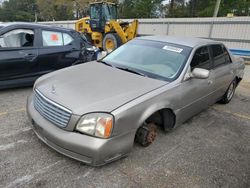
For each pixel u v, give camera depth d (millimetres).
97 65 3828
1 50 4754
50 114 2744
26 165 2797
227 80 5012
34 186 2512
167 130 3600
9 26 4930
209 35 17672
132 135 2758
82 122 2527
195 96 3812
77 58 5949
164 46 4039
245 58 13094
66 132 2592
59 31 5688
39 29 5328
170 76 3482
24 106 4453
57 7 58469
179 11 41719
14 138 3328
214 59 4504
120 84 3088
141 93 2951
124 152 2723
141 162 3037
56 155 3002
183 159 3215
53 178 2637
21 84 5148
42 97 2893
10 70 4891
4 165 2766
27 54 5047
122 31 13898
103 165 2727
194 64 3811
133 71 3561
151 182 2721
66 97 2736
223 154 3457
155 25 20797
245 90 7309
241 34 16094
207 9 36719
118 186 2609
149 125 3289
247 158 3420
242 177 2980
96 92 2838
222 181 2873
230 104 5754
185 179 2834
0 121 3799
